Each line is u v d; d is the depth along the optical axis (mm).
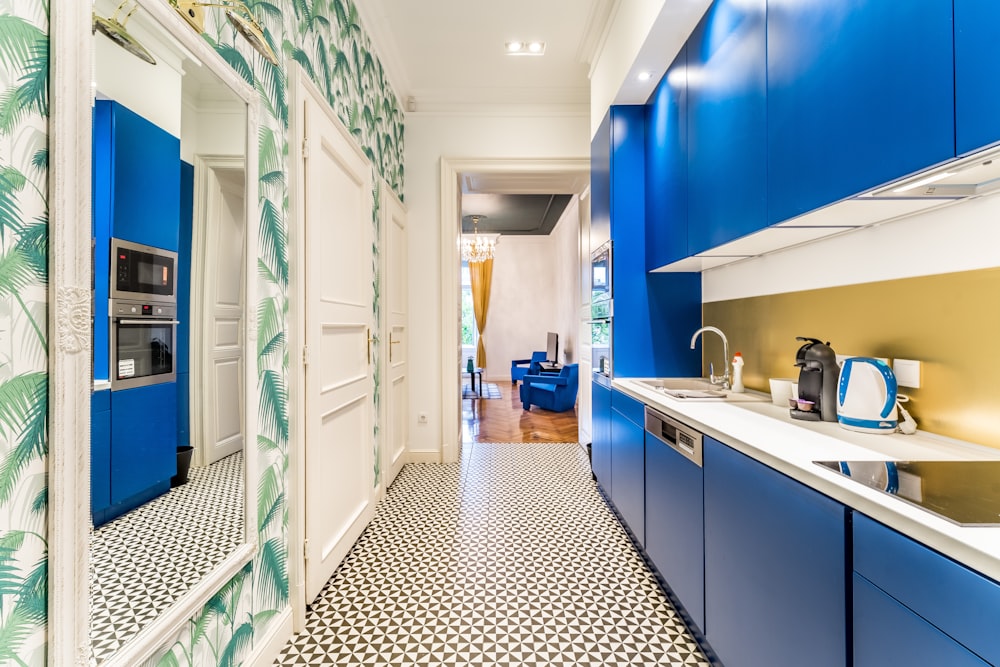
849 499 890
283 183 1697
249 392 1430
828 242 1742
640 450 2252
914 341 1365
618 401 2676
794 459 1103
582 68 3561
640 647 1688
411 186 3980
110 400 935
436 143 3979
